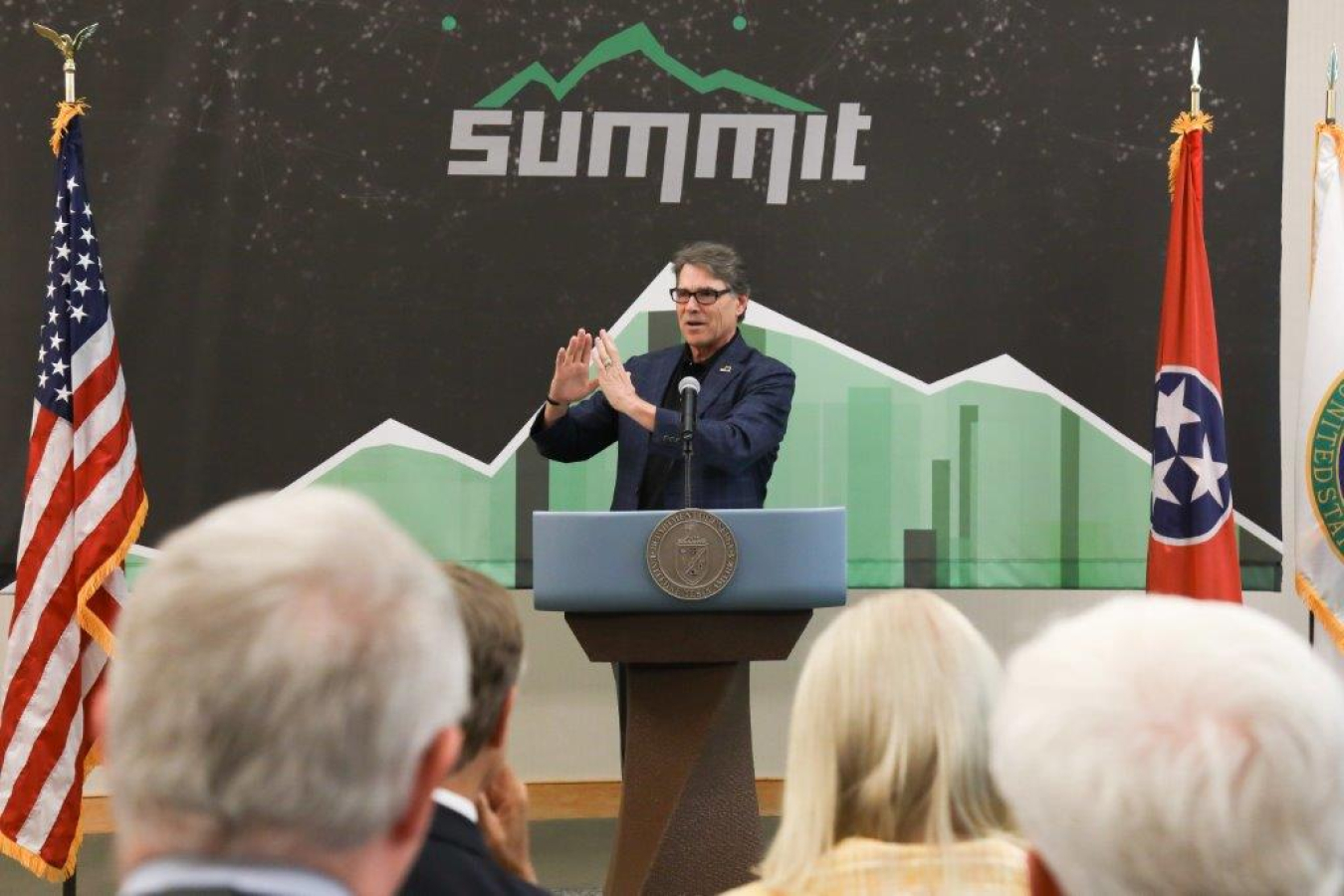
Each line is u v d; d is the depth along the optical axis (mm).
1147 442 13664
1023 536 13742
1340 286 12805
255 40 13531
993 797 4168
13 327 13242
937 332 13719
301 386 13555
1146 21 13648
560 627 14625
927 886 3988
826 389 13734
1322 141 12945
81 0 13391
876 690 4188
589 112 13664
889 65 13695
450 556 13664
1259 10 13625
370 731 1992
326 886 2023
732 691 8617
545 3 13648
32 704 11469
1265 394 13578
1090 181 13648
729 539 8336
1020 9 13648
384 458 13625
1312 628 13609
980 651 4266
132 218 13438
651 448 10930
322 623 1991
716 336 11008
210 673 1954
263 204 13539
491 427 13672
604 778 14633
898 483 13742
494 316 13648
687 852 8523
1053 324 13695
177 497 13469
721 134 13695
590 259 13664
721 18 13672
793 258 13695
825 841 4188
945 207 13688
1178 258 12914
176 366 13484
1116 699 2219
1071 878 2254
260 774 1954
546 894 4066
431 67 13602
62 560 11664
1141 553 13711
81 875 12711
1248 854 2102
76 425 11820
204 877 1991
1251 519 13562
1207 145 13609
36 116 13289
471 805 4191
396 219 13602
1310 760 2107
